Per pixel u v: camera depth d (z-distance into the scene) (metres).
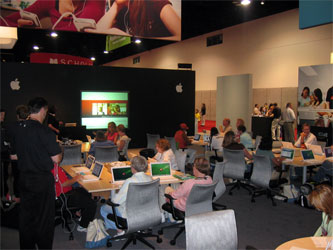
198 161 3.77
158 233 4.13
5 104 9.19
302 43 12.88
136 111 10.85
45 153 2.73
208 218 2.44
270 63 14.38
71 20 5.20
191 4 11.76
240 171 5.69
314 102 11.69
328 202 2.40
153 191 3.44
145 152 6.88
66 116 9.92
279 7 12.75
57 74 9.73
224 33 16.91
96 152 6.00
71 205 3.96
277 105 13.82
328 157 5.96
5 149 3.66
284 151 5.98
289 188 5.54
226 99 14.23
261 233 4.15
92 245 3.67
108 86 10.38
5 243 2.97
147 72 10.92
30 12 5.03
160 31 5.56
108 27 5.34
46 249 2.78
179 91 11.41
